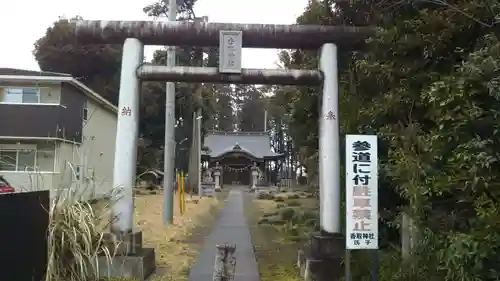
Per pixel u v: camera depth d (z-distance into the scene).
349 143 5.29
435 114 4.99
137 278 6.88
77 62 30.23
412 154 5.48
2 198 4.87
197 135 30.80
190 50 22.06
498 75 4.10
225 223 15.57
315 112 10.31
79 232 6.08
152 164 33.41
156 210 16.22
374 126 6.88
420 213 5.14
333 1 8.23
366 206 5.22
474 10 5.14
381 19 7.05
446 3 5.36
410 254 5.67
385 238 7.35
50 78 19.92
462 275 4.03
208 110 35.53
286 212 16.55
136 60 7.46
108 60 30.67
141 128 33.59
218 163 45.78
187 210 16.83
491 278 4.03
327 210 7.27
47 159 20.20
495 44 4.52
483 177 4.00
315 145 11.23
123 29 7.44
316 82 7.56
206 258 8.96
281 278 7.43
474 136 4.32
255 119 60.91
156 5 20.31
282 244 10.89
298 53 10.77
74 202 6.45
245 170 47.75
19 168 20.20
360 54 8.08
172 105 13.23
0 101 20.22
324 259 7.02
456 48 5.41
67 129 20.70
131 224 7.31
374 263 5.21
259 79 7.53
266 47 7.78
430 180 4.81
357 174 5.26
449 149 4.58
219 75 7.49
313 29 7.49
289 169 48.88
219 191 38.97
